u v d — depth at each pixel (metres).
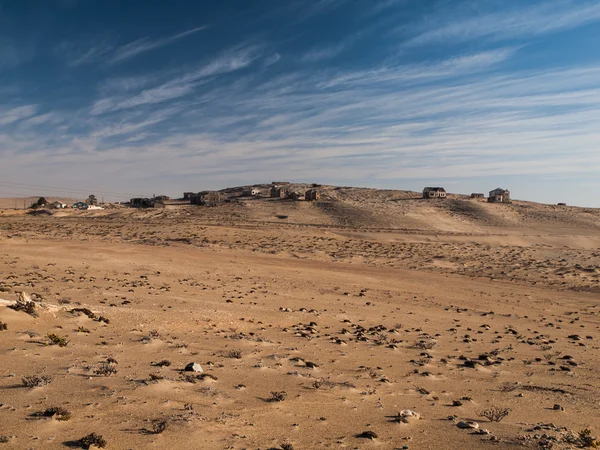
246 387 14.83
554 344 30.50
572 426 14.75
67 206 183.88
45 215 150.00
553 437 13.12
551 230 149.00
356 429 12.29
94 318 21.11
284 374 17.05
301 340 24.16
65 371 13.71
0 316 17.92
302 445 10.76
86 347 16.78
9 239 62.81
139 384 13.34
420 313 39.16
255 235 96.62
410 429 12.78
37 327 18.17
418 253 91.56
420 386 18.00
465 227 151.38
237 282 46.75
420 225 149.12
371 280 57.09
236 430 11.12
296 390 15.18
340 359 20.97
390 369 20.25
